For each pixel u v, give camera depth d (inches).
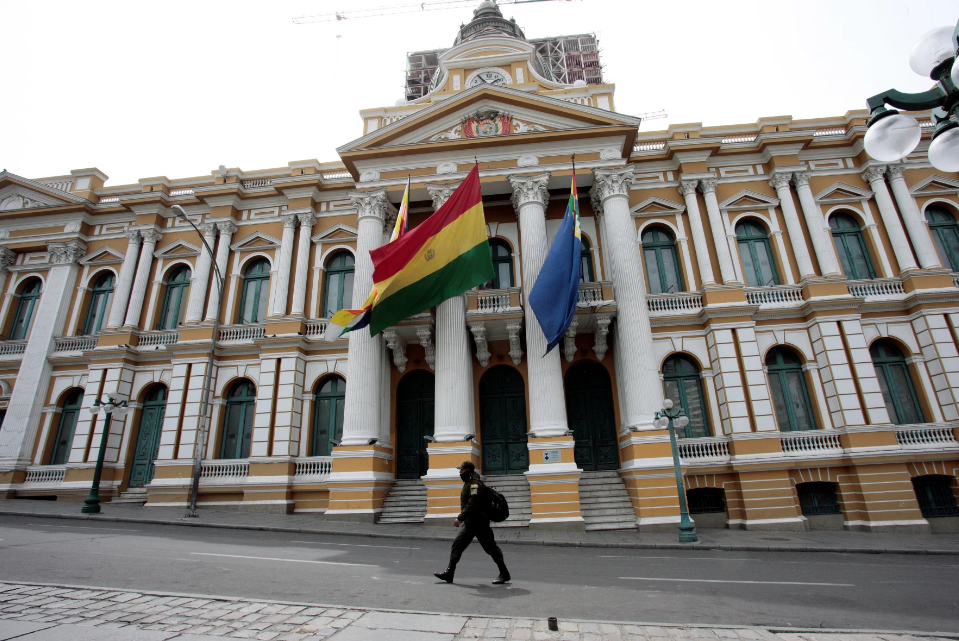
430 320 791.1
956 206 829.2
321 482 775.7
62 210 991.0
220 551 438.9
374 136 839.7
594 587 327.3
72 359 916.6
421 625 226.4
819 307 768.3
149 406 895.1
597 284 776.9
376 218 821.2
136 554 407.5
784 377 775.7
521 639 210.8
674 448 577.0
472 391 779.4
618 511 670.5
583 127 820.6
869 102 231.3
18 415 887.7
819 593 322.7
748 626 236.7
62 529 550.0
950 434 715.4
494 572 376.8
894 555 494.9
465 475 345.1
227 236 935.0
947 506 694.5
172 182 999.0
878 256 808.9
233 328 879.1
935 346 742.5
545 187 807.1
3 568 341.7
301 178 918.4
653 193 872.9
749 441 715.4
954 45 213.8
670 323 800.9
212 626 220.5
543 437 671.8
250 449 826.8
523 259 772.0
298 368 839.1
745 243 847.7
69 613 233.6
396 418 852.6
